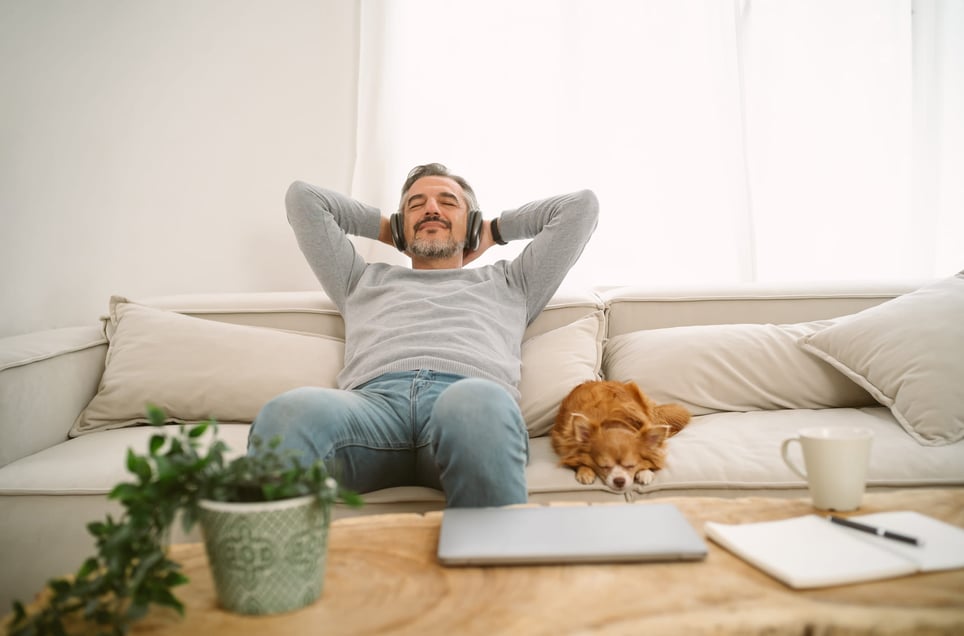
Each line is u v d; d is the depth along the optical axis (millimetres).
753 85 2580
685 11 2527
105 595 637
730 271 2480
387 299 1762
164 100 2369
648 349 1843
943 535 763
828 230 2561
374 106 2426
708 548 771
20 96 2178
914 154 2586
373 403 1414
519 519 842
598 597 652
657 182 2506
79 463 1340
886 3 2580
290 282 2471
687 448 1430
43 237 2193
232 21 2439
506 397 1166
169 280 2359
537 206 1944
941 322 1549
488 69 2500
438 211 1889
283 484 650
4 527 1228
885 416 1574
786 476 1276
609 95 2514
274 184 2457
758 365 1751
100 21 2307
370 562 753
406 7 2469
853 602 626
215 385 1674
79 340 1753
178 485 646
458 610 633
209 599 682
